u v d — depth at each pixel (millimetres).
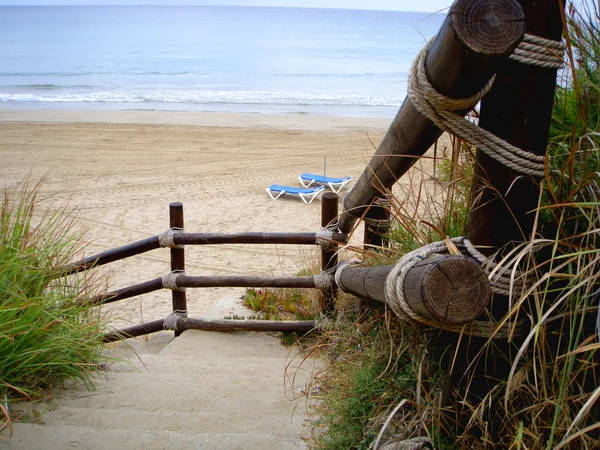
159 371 3486
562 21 1438
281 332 4473
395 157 2344
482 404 1687
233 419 2547
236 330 4410
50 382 2770
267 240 4133
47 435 2230
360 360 2723
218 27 100250
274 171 13898
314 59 48875
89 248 9070
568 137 1959
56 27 89312
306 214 10914
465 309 1521
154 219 10531
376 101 28250
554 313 1712
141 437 2260
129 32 79688
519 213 1646
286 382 3207
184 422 2498
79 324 3078
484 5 1317
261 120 21594
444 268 1495
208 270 8328
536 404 1658
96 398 2740
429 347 2074
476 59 1336
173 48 56062
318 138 17984
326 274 4152
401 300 1635
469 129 1577
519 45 1484
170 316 4527
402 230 2848
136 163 14414
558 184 1788
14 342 2518
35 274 2959
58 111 22656
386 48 62125
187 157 15133
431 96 1560
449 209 2375
